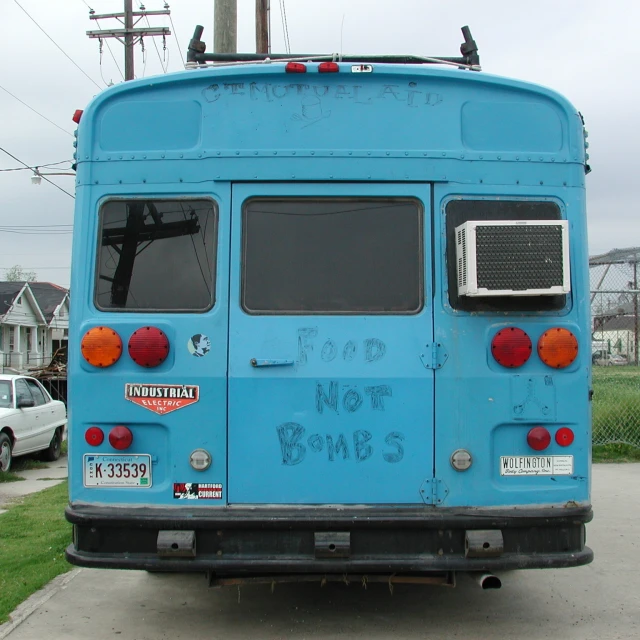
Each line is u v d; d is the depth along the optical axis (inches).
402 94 173.5
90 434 167.5
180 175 172.6
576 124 176.1
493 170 173.3
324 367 167.2
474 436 167.0
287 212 171.9
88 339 167.9
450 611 203.2
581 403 169.2
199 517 161.8
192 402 166.7
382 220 171.9
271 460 165.8
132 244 172.2
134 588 223.5
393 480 165.8
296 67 171.8
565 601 212.1
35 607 205.6
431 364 167.6
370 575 171.3
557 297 170.6
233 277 169.3
